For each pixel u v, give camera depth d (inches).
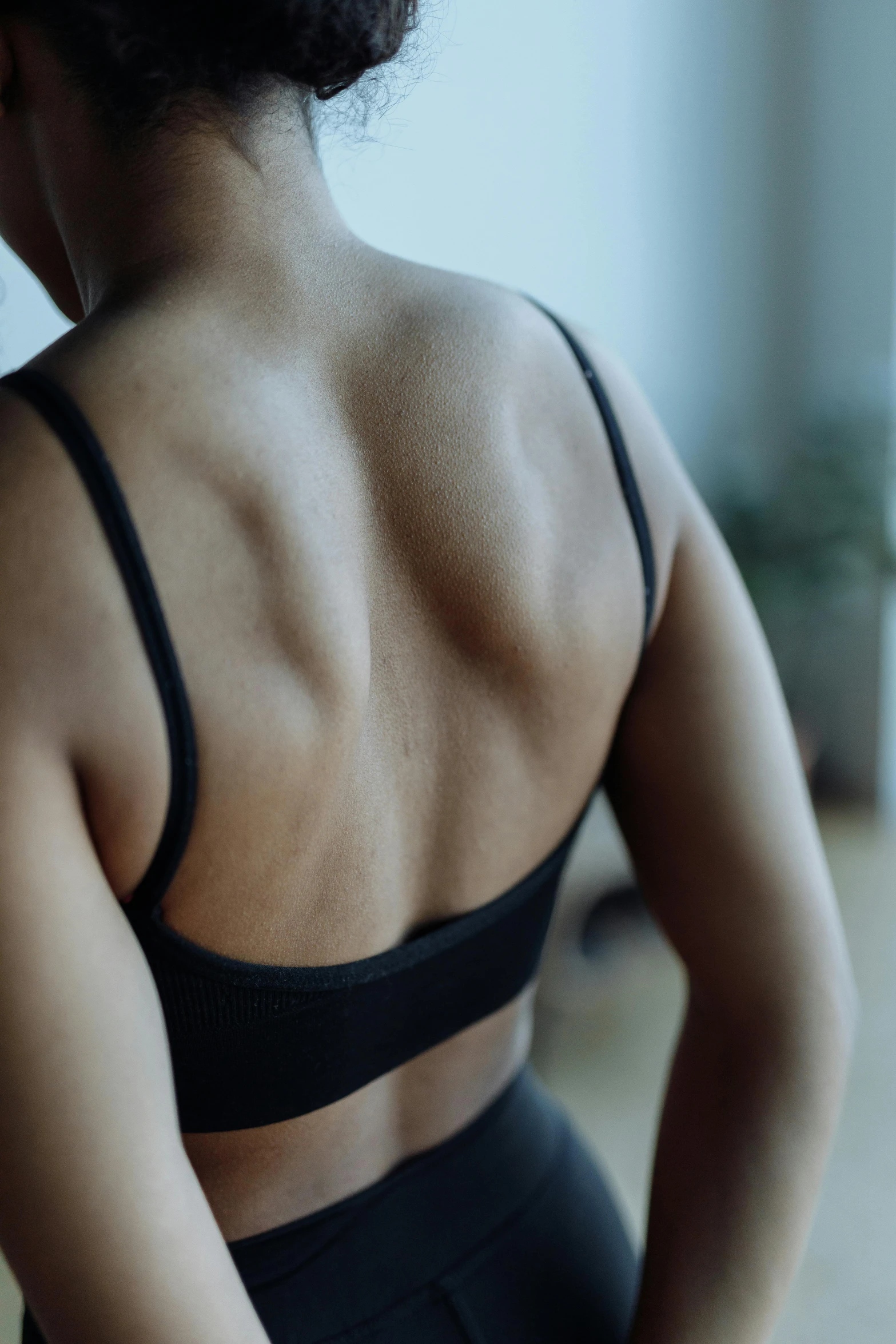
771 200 136.6
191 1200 16.5
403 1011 21.9
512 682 20.4
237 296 18.1
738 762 22.8
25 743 15.2
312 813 18.1
